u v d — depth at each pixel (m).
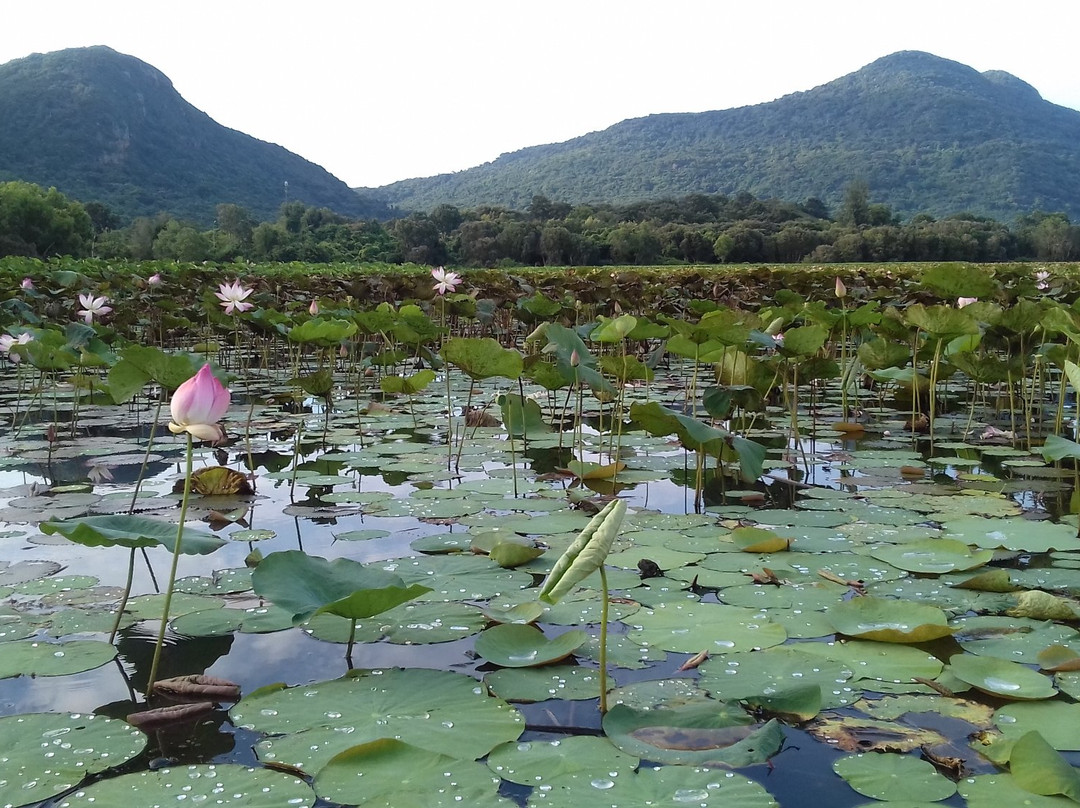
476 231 68.19
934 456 5.40
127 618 2.59
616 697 2.02
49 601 2.74
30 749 1.77
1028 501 4.15
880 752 1.77
